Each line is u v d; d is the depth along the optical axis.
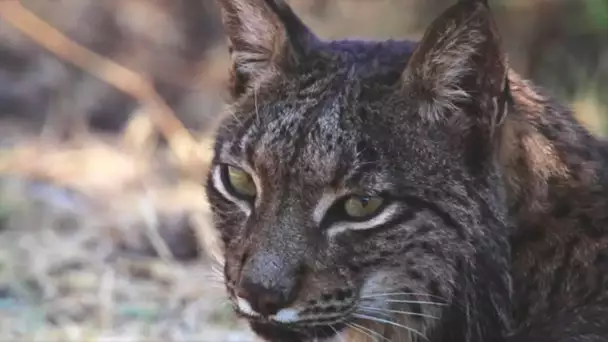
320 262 7.96
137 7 24.38
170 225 14.77
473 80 7.98
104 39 23.97
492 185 8.12
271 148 8.12
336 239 8.01
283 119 8.20
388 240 8.03
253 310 8.02
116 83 19.41
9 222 15.70
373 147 8.02
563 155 8.41
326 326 8.14
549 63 18.59
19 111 22.02
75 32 23.97
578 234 8.34
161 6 24.41
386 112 8.11
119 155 18.77
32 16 20.02
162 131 19.11
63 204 16.22
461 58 7.98
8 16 19.98
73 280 13.48
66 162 18.25
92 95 21.78
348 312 8.11
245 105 8.58
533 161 8.31
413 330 8.28
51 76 22.45
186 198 16.05
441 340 8.25
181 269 13.86
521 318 8.37
